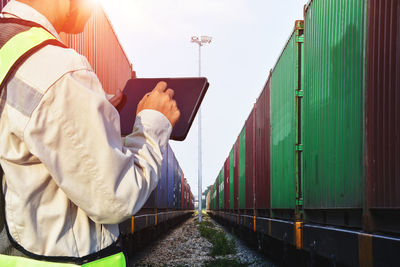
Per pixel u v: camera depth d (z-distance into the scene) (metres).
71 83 0.86
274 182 8.91
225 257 9.31
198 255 10.13
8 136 0.86
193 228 23.72
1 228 0.89
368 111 3.56
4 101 0.86
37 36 0.90
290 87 7.34
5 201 0.88
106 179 0.86
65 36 4.05
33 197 0.87
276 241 8.16
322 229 4.47
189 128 1.27
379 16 3.36
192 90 1.33
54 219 0.89
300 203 6.55
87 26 5.03
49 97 0.83
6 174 0.87
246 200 14.46
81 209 0.91
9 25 0.91
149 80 1.42
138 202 0.93
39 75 0.85
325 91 5.14
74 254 0.90
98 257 0.94
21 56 0.86
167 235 17.80
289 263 6.83
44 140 0.83
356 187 3.88
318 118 5.49
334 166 4.66
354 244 3.46
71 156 0.85
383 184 3.23
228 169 24.67
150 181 0.97
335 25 4.73
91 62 5.29
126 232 6.86
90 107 0.86
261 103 11.38
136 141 1.02
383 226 3.36
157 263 8.61
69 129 0.85
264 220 8.91
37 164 0.89
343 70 4.38
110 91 6.64
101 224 0.98
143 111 1.09
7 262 0.87
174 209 24.55
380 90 3.32
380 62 3.33
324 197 5.09
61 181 0.85
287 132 7.50
